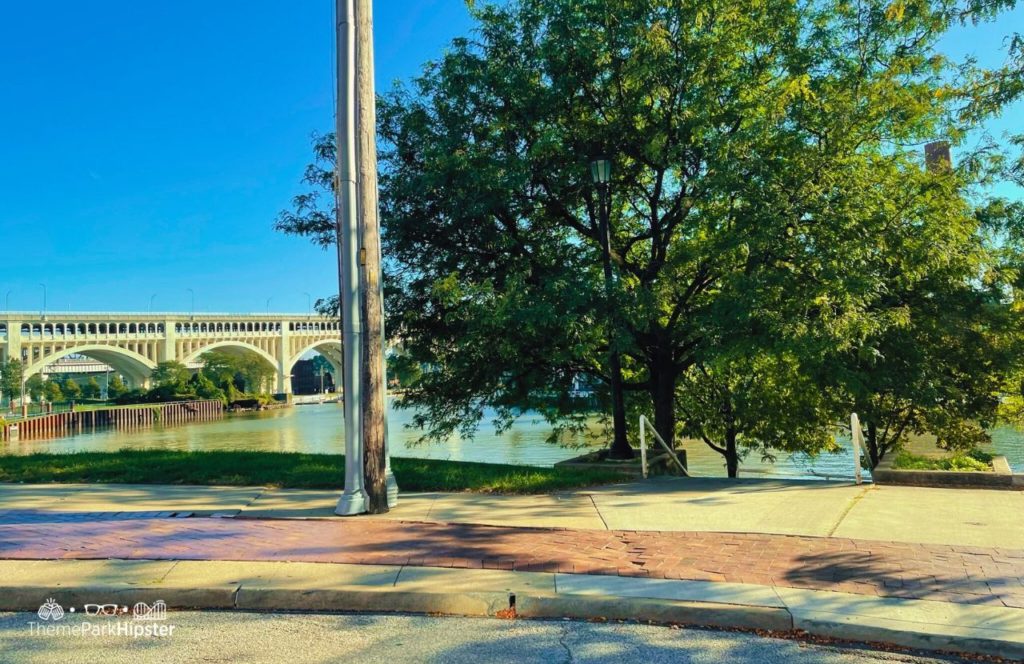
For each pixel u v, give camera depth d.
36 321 103.94
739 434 23.89
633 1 12.70
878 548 6.38
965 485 9.57
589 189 14.27
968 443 17.83
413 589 5.25
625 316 12.19
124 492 9.42
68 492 9.45
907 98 12.17
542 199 14.33
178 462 11.68
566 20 12.87
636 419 19.34
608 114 13.95
